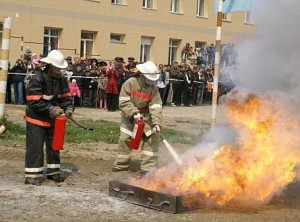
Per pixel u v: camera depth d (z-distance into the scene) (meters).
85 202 6.68
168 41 34.69
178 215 6.26
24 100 19.86
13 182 7.67
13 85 19.80
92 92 21.12
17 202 6.55
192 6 35.97
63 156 9.97
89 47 30.52
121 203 6.69
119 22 31.53
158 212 6.36
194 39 36.25
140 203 6.61
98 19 30.33
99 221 5.95
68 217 6.04
